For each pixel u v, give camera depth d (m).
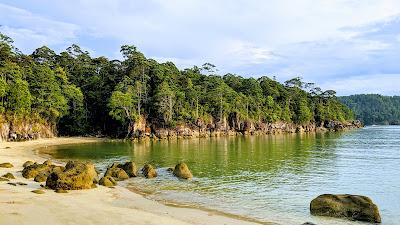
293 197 32.00
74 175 31.86
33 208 22.89
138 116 115.19
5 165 44.28
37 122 104.94
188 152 71.19
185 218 23.97
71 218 21.22
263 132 156.25
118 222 21.11
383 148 81.06
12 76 97.38
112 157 61.88
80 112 119.25
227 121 143.75
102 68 140.38
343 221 24.64
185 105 130.25
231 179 40.66
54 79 112.50
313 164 53.78
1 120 90.50
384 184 38.53
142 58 131.00
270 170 47.62
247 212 26.78
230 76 179.75
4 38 101.75
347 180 40.72
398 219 25.64
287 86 198.00
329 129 187.88
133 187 35.47
